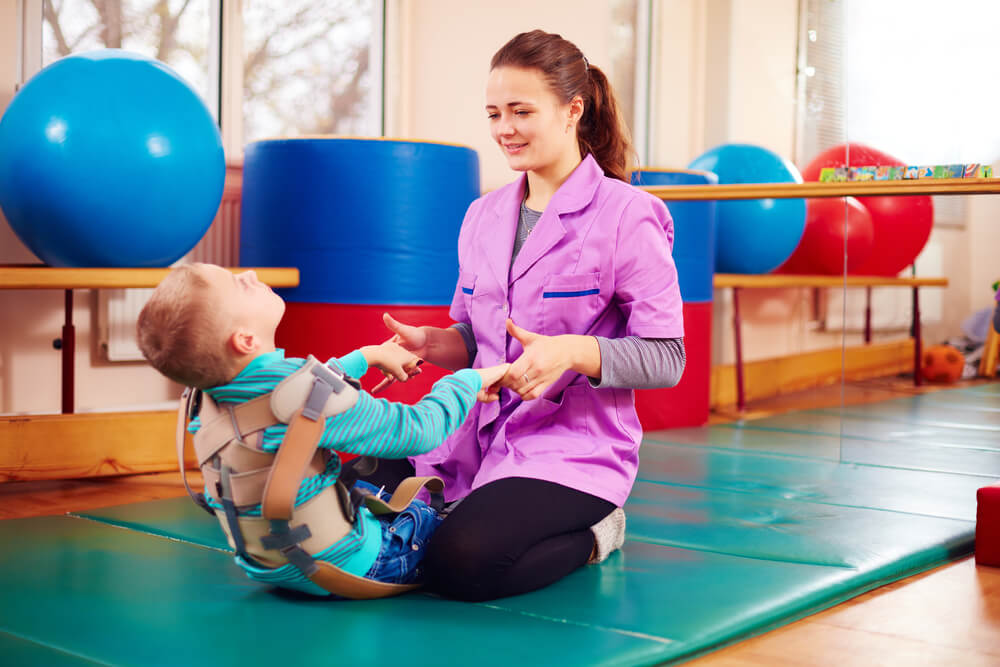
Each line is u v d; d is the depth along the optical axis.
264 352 1.41
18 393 3.06
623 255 1.71
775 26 4.36
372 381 2.98
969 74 2.90
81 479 2.82
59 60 2.60
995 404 2.99
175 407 3.35
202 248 3.44
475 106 4.21
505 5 4.28
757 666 1.39
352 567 1.53
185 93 2.66
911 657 1.43
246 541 1.47
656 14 4.90
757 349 4.97
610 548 1.85
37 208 2.50
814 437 3.58
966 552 2.09
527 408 1.73
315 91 3.83
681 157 5.07
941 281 3.09
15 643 1.39
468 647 1.38
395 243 3.00
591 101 1.85
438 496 1.72
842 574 1.79
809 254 4.43
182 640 1.41
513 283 1.76
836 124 3.67
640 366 1.66
